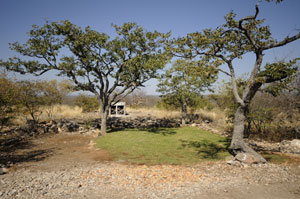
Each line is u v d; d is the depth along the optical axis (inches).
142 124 613.3
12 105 398.9
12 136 412.2
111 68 471.2
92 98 861.2
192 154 304.7
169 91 598.9
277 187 183.2
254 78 256.2
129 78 462.0
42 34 428.8
